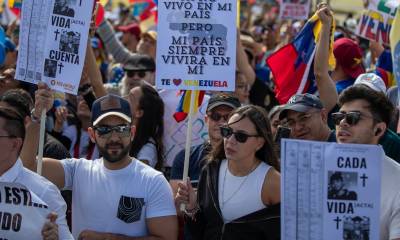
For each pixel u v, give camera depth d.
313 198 5.43
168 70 6.98
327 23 8.63
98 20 9.74
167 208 6.48
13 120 5.70
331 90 8.55
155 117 8.62
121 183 6.49
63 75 6.92
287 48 9.32
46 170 6.64
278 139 7.26
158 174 6.55
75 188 6.61
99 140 6.48
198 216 6.62
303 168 5.43
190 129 6.92
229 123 6.39
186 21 6.98
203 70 6.98
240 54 10.40
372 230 5.41
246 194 6.36
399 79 7.05
